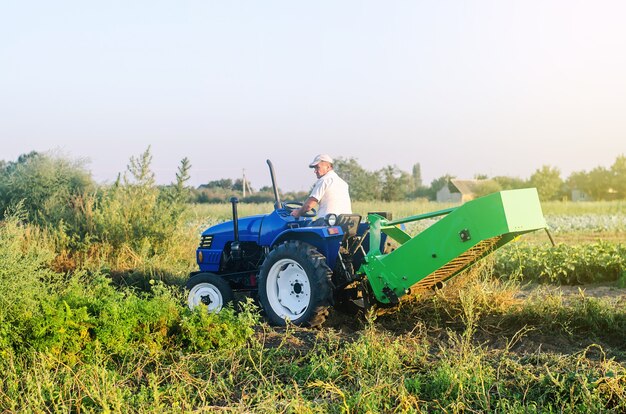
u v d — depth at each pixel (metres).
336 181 8.34
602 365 5.15
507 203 6.43
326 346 6.38
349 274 7.62
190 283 8.64
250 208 28.56
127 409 4.58
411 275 7.03
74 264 11.38
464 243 6.63
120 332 5.95
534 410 4.55
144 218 12.83
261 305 7.92
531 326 7.27
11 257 6.27
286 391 5.08
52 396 4.82
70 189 15.68
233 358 5.93
